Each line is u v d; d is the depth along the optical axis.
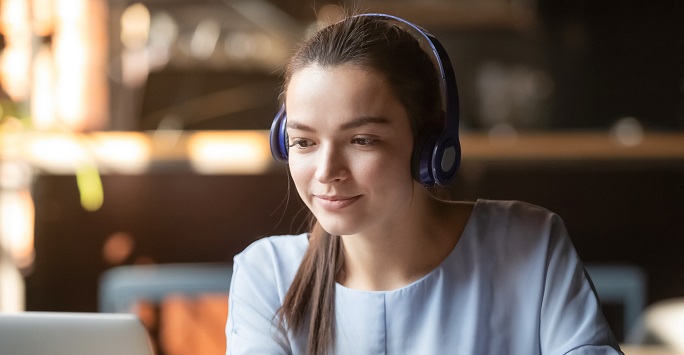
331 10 6.18
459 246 1.70
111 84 5.42
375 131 1.42
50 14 4.88
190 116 5.34
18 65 4.78
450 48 6.78
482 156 4.45
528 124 6.64
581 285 1.67
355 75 1.42
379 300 1.65
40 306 4.54
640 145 4.39
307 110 1.43
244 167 4.39
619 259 4.71
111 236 4.55
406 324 1.65
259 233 4.51
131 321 1.51
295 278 1.70
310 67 1.44
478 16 6.32
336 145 1.43
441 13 6.26
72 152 4.34
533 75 6.66
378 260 1.66
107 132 4.92
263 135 4.54
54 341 1.49
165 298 3.75
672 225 4.67
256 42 6.00
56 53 4.98
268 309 1.73
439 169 1.51
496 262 1.69
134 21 5.78
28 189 4.48
